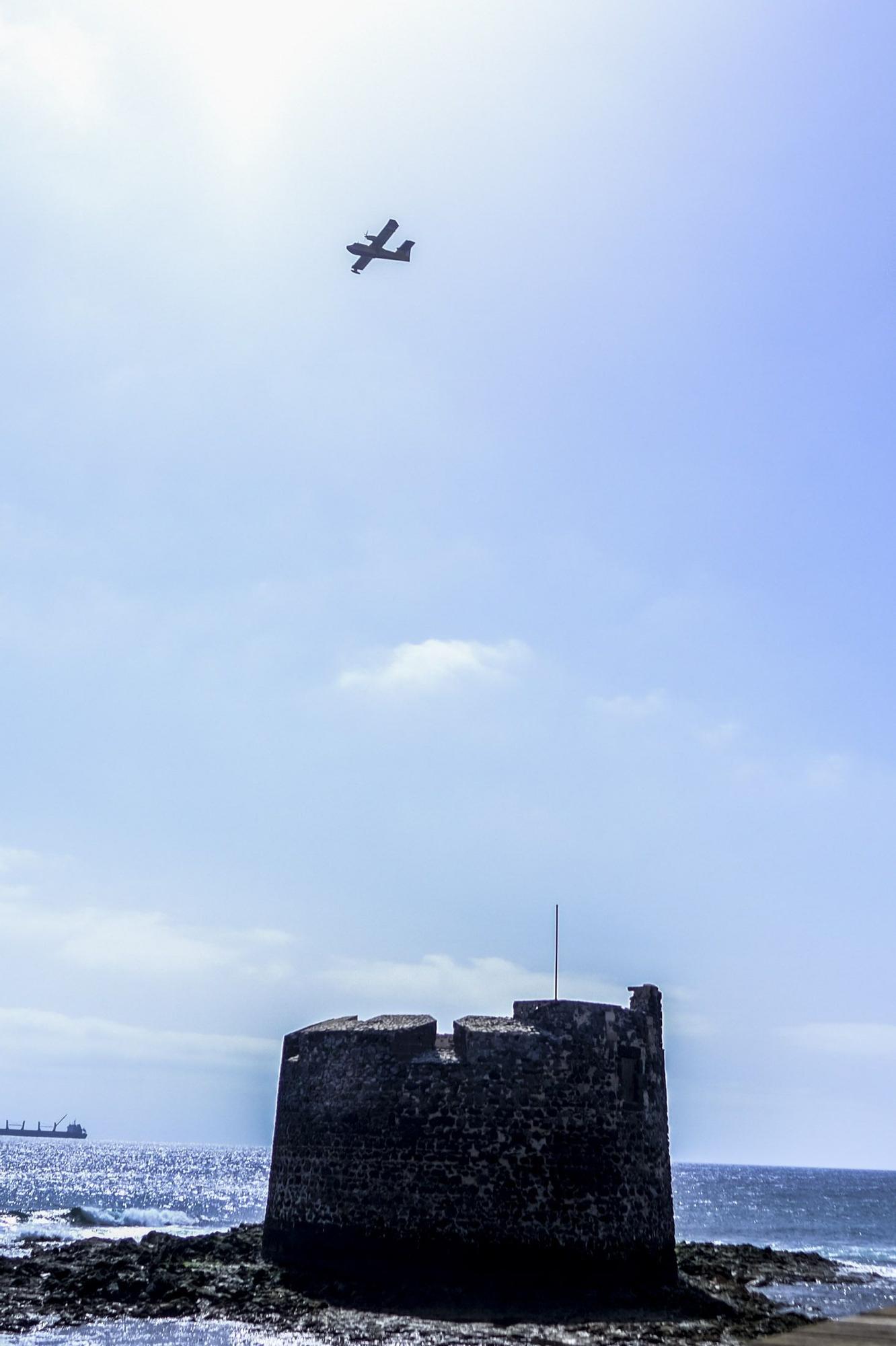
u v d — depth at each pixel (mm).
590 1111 27578
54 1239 46438
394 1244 26609
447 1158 26812
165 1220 65938
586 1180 27000
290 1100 29766
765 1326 24359
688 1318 25344
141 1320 24328
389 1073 27922
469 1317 24484
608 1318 24656
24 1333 23156
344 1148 27891
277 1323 23812
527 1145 26797
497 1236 26172
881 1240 73438
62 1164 172125
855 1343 8445
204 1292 26281
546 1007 28344
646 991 30547
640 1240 27875
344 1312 24953
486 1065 27359
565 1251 26266
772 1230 80562
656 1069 30203
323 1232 27641
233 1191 119812
